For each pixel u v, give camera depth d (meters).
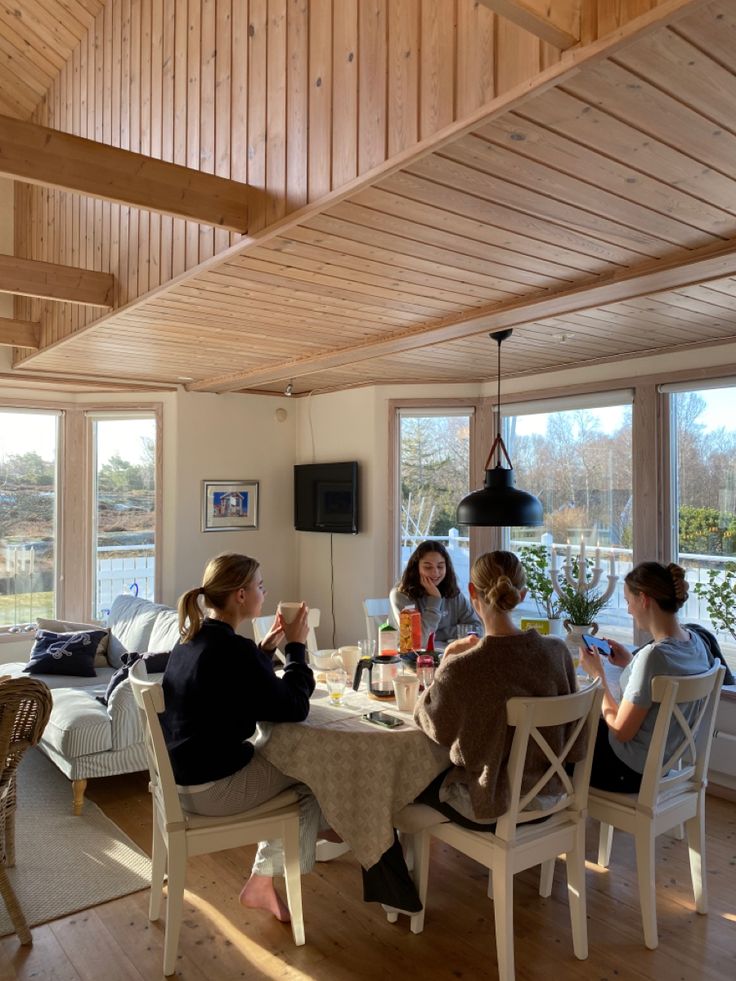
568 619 3.48
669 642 2.42
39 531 5.69
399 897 2.33
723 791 3.50
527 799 2.13
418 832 2.37
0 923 2.45
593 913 2.51
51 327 4.28
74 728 3.28
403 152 1.85
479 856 2.18
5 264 3.18
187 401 5.73
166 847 2.27
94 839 3.06
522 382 4.89
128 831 3.15
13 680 2.32
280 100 2.34
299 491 6.08
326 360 4.39
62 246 4.13
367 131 1.98
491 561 2.27
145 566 5.82
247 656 2.27
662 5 1.28
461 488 5.27
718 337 3.79
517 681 2.11
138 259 3.20
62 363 4.84
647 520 4.12
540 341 3.89
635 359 4.20
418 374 5.03
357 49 2.03
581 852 2.27
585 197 2.06
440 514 5.32
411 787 2.26
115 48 3.61
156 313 3.37
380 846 2.24
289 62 2.31
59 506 5.76
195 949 2.31
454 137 1.73
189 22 2.94
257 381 5.28
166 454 5.70
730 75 1.48
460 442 5.29
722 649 3.82
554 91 1.54
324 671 3.01
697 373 3.88
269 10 2.43
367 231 2.33
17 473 5.61
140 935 2.39
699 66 1.45
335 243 2.43
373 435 5.49
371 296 3.05
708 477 3.90
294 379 5.38
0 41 4.30
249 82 2.52
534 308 3.11
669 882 2.72
